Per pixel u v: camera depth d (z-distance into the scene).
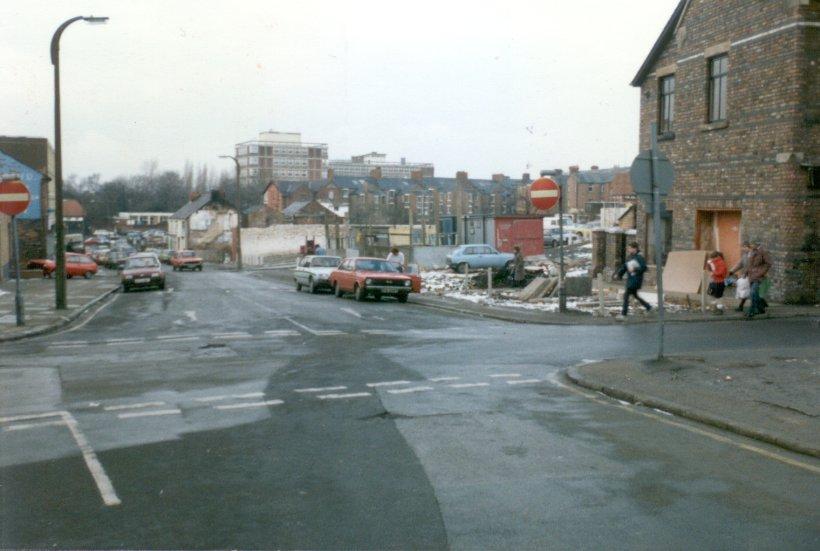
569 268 39.53
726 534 5.21
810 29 20.14
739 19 22.23
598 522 5.45
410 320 19.91
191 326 19.05
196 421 8.62
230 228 97.06
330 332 17.19
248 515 5.64
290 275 51.97
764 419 8.18
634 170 11.84
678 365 11.43
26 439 7.88
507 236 48.03
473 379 11.09
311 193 115.12
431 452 7.28
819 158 20.45
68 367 12.55
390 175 195.62
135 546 5.09
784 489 6.15
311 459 7.07
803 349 13.08
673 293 22.06
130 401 9.73
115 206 166.12
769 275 21.11
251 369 12.13
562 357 13.13
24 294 31.45
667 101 26.95
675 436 7.86
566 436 7.87
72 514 5.70
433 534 5.24
